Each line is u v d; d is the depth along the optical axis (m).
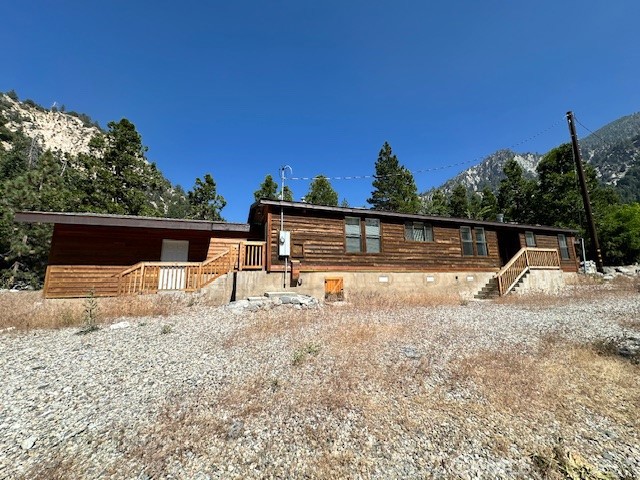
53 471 2.45
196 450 2.71
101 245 12.12
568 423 3.10
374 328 6.62
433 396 3.65
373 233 12.98
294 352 5.17
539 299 11.33
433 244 13.99
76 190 20.38
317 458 2.61
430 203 36.59
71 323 7.43
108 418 3.24
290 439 2.86
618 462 2.53
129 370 4.55
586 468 2.45
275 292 10.62
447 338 5.95
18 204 18.23
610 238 23.12
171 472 2.44
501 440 2.82
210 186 27.53
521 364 4.52
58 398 3.69
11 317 7.54
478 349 5.27
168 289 10.27
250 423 3.12
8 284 17.83
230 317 8.06
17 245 17.64
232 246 11.23
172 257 13.10
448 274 13.99
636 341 5.15
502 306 10.11
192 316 8.27
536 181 31.08
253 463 2.54
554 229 17.78
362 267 12.41
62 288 11.27
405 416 3.22
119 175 22.06
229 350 5.40
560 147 27.50
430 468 2.48
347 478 2.38
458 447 2.74
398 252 13.23
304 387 3.90
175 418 3.22
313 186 30.72
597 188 26.53
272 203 11.30
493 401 3.52
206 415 3.28
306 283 11.45
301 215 11.91
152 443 2.81
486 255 15.23
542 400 3.53
